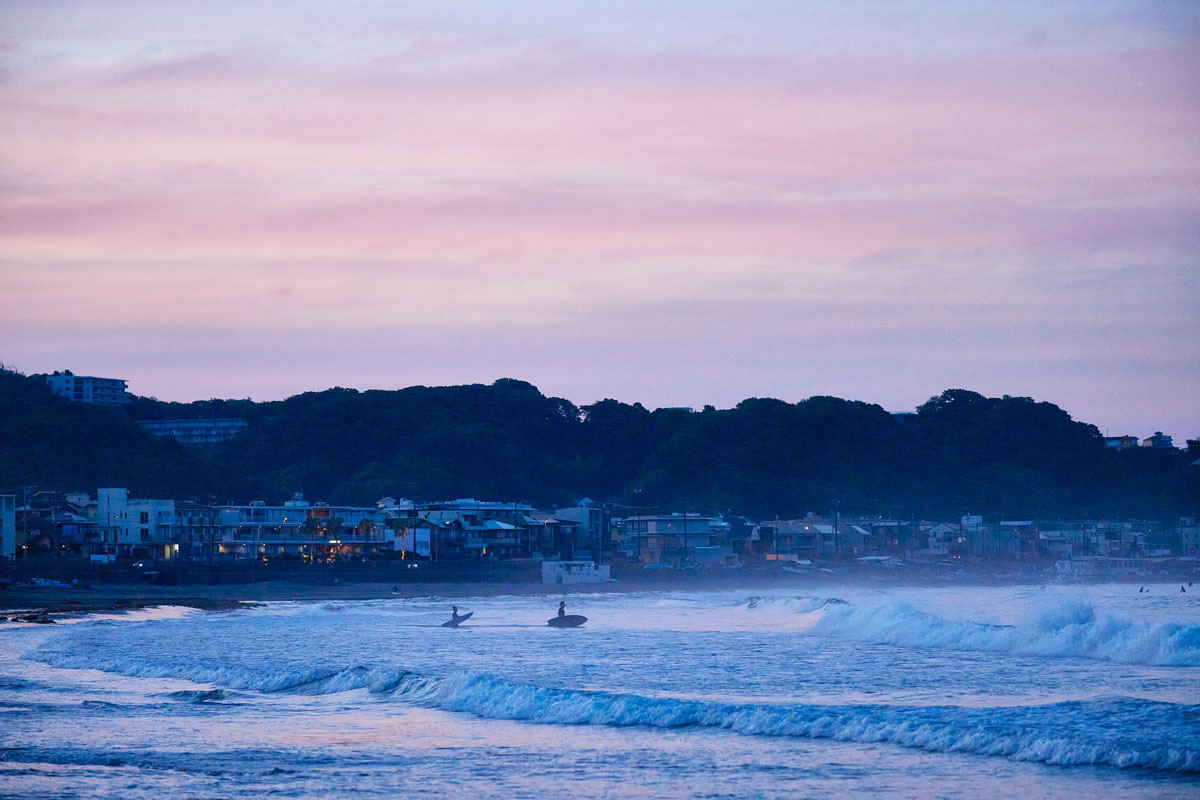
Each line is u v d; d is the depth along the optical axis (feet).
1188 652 221.66
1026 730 134.72
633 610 458.91
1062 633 246.47
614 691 184.65
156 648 268.41
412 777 122.72
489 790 117.08
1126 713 144.66
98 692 187.21
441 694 174.09
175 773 124.36
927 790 115.14
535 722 155.43
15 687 193.88
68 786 118.11
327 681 192.03
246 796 114.52
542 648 268.62
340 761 130.72
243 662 233.55
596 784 119.55
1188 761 120.37
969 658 234.58
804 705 161.99
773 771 124.06
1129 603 506.07
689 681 198.18
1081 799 110.52
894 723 141.08
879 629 296.10
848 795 113.91
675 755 132.67
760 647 268.41
